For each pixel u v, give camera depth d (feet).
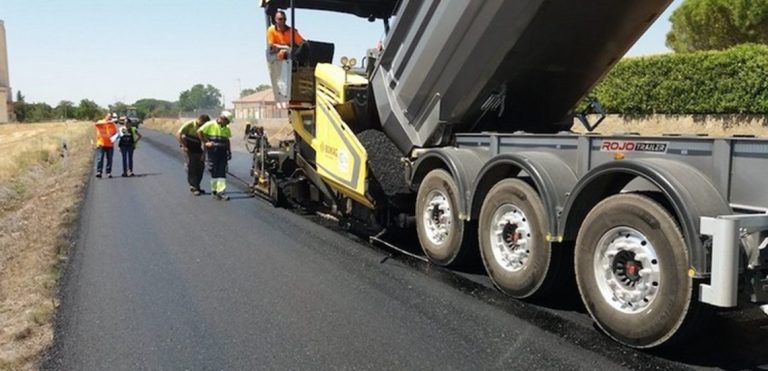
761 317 14.83
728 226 11.19
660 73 51.39
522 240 16.28
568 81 19.63
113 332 14.97
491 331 14.43
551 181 15.29
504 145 18.12
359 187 22.11
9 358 13.62
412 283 18.44
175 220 29.76
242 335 14.56
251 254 22.45
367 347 13.67
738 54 46.14
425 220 20.44
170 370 12.77
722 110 47.34
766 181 11.74
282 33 29.12
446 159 19.12
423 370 12.44
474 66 18.76
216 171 37.22
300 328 14.90
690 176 12.39
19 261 24.03
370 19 28.53
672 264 12.16
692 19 64.69
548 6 16.43
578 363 12.58
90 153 86.63
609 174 13.69
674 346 12.95
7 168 63.10
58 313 16.48
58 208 35.94
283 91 29.27
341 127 23.65
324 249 23.13
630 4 16.61
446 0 18.49
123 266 21.06
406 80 21.24
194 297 17.48
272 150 35.29
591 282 13.97
